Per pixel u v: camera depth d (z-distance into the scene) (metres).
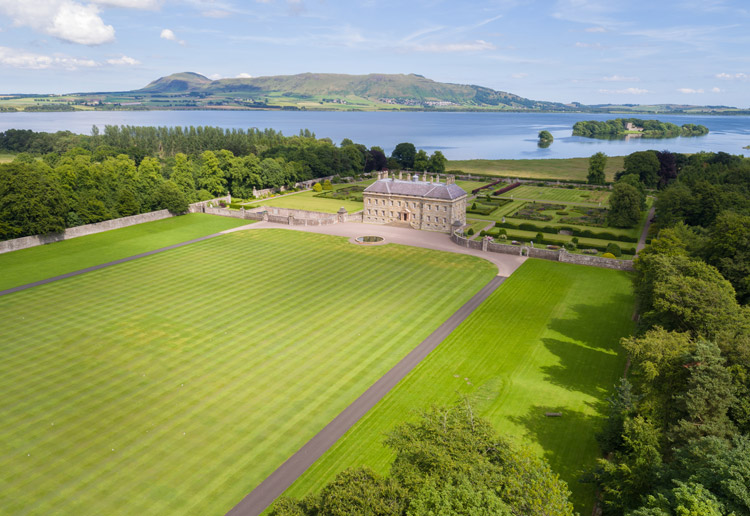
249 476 45.88
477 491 31.95
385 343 71.31
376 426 53.03
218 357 66.62
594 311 82.69
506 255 113.81
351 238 127.31
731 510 30.47
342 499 31.75
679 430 42.00
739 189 133.12
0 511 41.53
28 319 77.88
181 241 123.00
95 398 57.53
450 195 132.38
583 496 43.59
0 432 51.66
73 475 45.88
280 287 91.94
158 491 44.00
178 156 168.25
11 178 115.06
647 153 188.62
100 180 141.38
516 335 74.25
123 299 85.88
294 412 55.31
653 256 71.88
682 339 50.09
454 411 42.31
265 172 185.38
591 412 55.75
